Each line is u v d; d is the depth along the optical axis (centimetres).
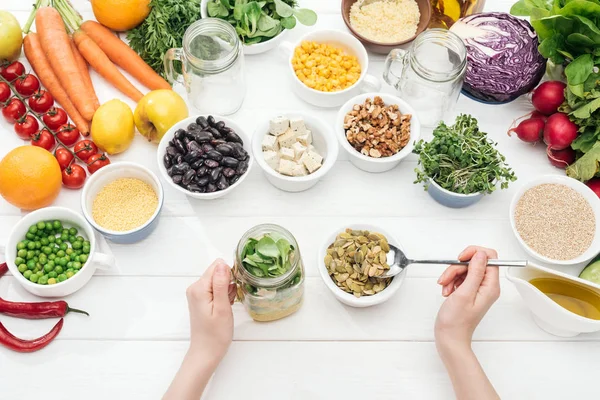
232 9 170
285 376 137
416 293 146
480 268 129
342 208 158
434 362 139
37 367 135
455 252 153
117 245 150
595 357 141
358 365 139
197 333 128
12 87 159
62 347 138
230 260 150
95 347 138
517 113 173
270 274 125
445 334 129
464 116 155
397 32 176
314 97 167
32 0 182
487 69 164
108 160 156
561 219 149
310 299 145
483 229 156
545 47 155
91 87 170
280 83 176
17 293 142
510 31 166
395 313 144
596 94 149
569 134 153
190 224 154
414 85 162
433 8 181
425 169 151
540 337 143
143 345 139
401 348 141
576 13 149
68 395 133
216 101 167
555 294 138
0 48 163
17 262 138
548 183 154
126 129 155
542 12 154
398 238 154
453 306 128
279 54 180
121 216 148
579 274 146
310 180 150
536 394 137
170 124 155
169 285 146
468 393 124
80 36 170
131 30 175
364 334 142
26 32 171
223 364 137
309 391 136
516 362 140
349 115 158
